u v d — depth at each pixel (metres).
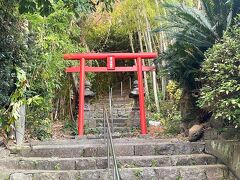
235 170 5.10
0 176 5.03
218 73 4.68
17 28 5.47
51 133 8.95
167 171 5.33
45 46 7.86
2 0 4.79
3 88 4.88
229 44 4.70
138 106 10.64
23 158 5.73
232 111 4.50
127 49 16.03
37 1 4.45
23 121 6.64
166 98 13.15
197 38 6.03
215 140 5.98
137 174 5.30
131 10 13.72
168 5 6.32
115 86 16.58
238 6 5.69
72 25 11.15
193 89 7.06
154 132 9.34
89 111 10.68
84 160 5.66
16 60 5.41
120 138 8.46
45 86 7.89
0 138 6.19
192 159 5.79
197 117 7.20
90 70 9.96
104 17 14.40
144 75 13.80
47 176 5.15
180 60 6.48
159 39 13.41
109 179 5.22
